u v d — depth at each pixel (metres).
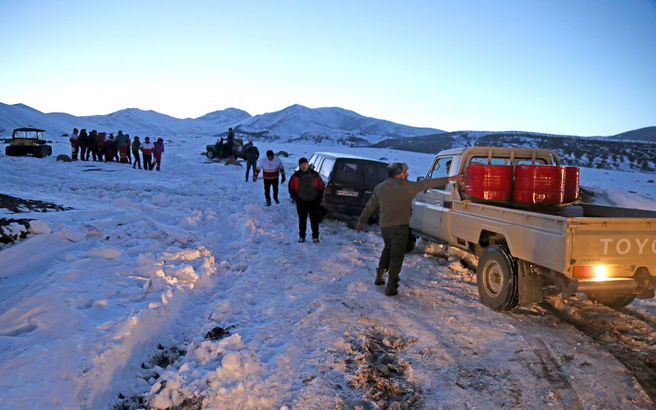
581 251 4.30
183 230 8.04
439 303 5.58
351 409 3.30
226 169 23.69
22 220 5.98
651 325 5.04
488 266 5.54
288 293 5.76
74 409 3.02
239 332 4.55
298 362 3.97
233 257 7.34
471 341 4.48
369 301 5.55
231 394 3.33
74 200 9.97
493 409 3.34
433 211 7.19
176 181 17.05
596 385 3.69
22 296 4.37
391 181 5.81
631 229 4.47
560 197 5.67
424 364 4.01
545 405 3.40
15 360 3.22
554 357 4.17
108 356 3.55
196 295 5.55
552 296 5.86
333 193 10.48
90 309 4.33
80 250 6.03
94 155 24.23
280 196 14.61
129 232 7.25
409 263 7.56
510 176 5.87
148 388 3.51
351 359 4.03
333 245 8.56
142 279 5.38
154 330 4.32
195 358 3.93
